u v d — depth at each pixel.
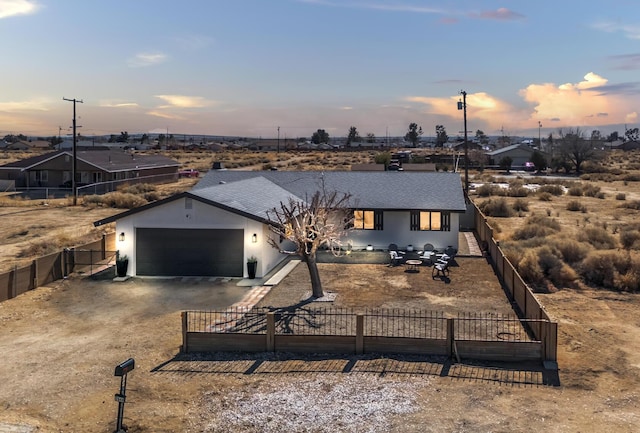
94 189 59.78
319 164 98.94
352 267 25.84
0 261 26.42
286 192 31.89
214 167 40.25
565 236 30.64
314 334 15.90
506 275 21.78
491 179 75.62
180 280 23.48
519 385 12.94
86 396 12.52
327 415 11.59
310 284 22.55
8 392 12.70
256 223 23.69
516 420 11.20
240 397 12.48
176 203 24.05
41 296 21.09
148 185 62.91
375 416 11.49
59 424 11.23
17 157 117.38
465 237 34.03
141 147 178.25
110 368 14.16
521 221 40.34
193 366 14.35
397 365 14.24
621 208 46.53
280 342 15.34
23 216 41.81
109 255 27.66
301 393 12.65
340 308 19.03
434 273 24.44
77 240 31.53
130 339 16.38
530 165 94.19
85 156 64.75
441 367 14.09
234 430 11.05
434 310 18.73
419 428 10.95
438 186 31.50
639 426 10.89
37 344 15.96
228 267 23.97
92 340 16.30
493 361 14.46
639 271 22.44
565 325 17.33
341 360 14.67
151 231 24.28
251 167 95.56
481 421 11.17
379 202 30.00
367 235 30.33
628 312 18.73
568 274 22.72
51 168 63.44
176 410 11.87
